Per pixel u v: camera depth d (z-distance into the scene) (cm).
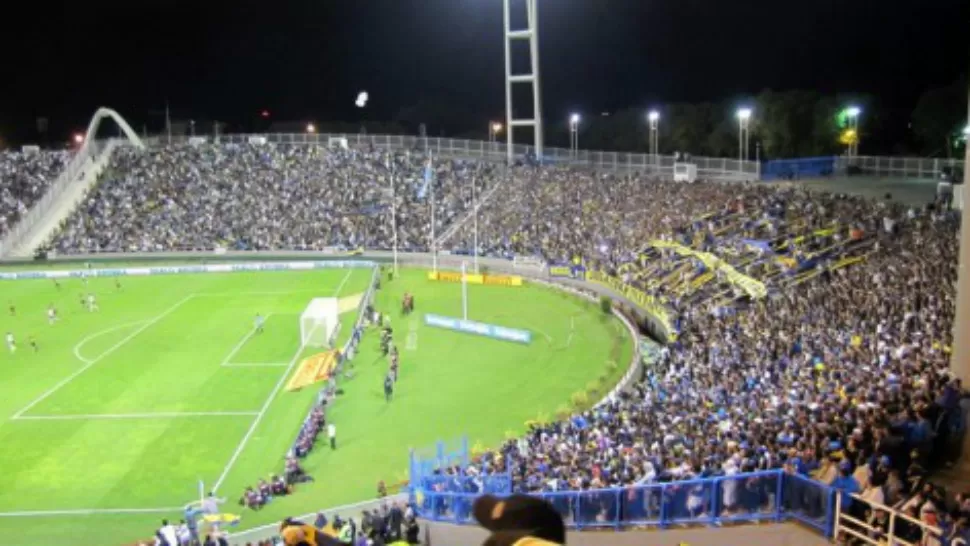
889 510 1510
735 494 1883
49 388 5353
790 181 7738
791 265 5106
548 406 4800
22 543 3406
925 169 7631
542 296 7412
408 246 9238
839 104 9456
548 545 318
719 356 3966
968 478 1967
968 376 2230
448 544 2714
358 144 11294
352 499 3731
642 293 6116
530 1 9769
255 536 3247
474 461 3559
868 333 3541
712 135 10475
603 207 8269
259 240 9700
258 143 11325
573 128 10956
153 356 6012
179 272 9038
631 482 2342
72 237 9912
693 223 6856
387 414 4847
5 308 7606
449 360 5822
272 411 4894
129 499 3809
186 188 10544
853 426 2203
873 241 5088
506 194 9444
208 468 4138
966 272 2209
